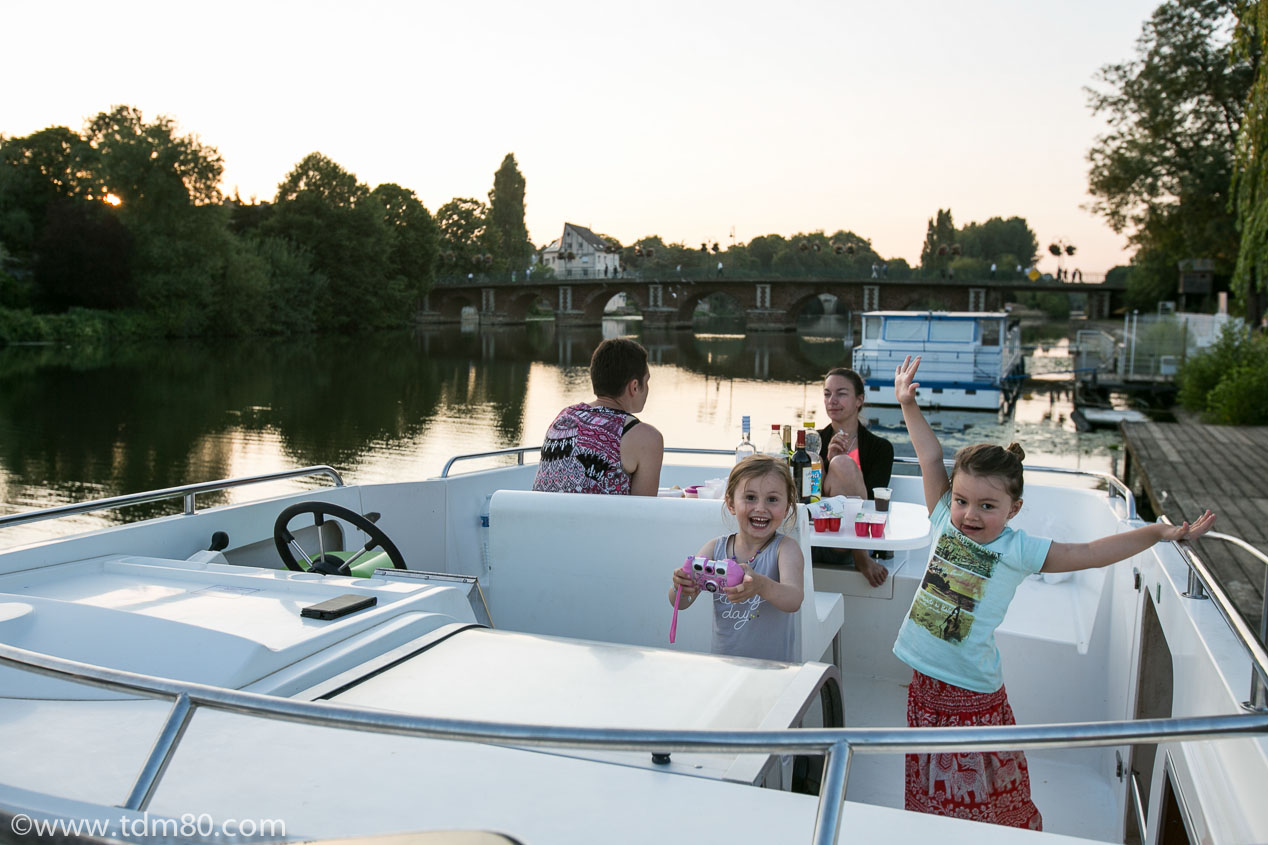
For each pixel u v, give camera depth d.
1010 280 70.62
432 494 4.34
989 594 2.27
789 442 3.96
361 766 1.69
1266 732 1.27
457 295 91.94
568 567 2.89
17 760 1.74
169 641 2.09
